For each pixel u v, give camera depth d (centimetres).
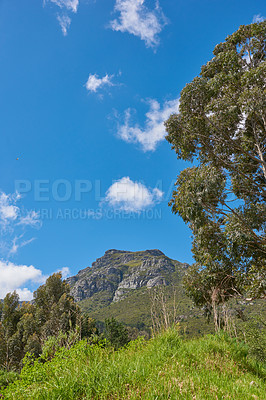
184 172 1212
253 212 1077
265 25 1319
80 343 514
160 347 551
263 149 1295
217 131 1255
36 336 3369
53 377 399
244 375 493
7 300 4234
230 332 753
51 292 4228
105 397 336
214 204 1165
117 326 3794
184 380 378
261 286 1034
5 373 1051
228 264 1162
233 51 1320
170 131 1333
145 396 328
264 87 1146
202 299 1304
